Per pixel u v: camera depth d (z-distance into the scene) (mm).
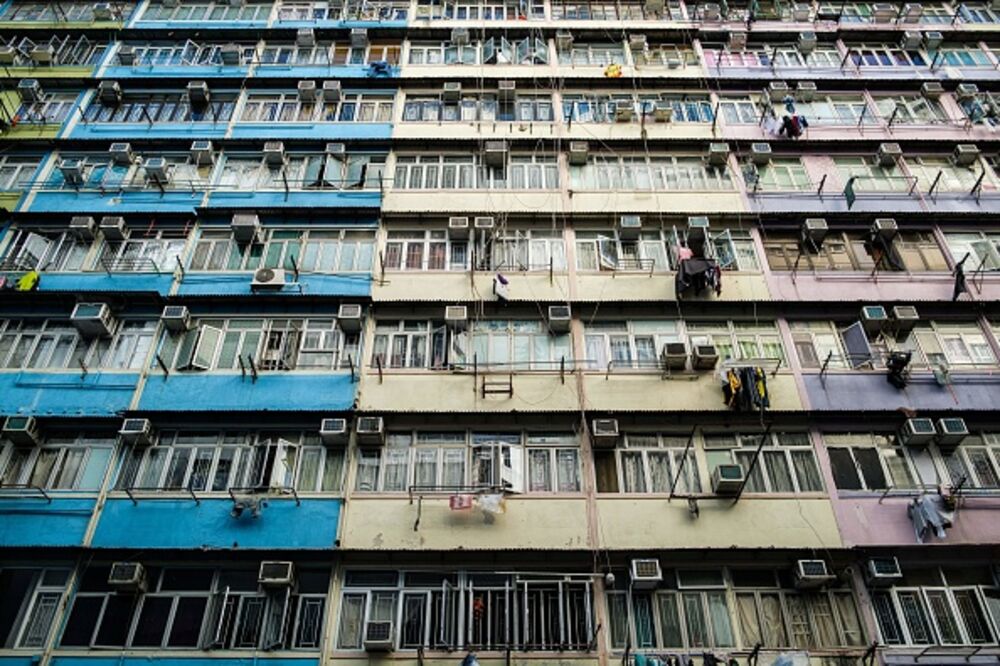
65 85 23312
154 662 14125
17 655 14219
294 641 14430
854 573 15203
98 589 15008
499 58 23812
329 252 19750
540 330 18578
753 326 18734
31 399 17203
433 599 14938
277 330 18406
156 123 22578
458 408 17078
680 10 25484
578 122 22531
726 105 23203
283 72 23719
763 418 16922
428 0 25625
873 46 25078
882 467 16688
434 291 18969
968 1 26047
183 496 15922
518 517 15672
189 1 25797
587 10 25516
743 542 15359
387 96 23188
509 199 20719
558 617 14742
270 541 15312
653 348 18344
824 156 22047
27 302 18688
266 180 21250
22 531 15445
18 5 25719
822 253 20016
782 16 25438
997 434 17188
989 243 20391
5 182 21328
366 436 16484
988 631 14750
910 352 17500
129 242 20031
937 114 23266
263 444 16797
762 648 14367
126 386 17406
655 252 20000
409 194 20812
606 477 16406
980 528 15531
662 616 14812
